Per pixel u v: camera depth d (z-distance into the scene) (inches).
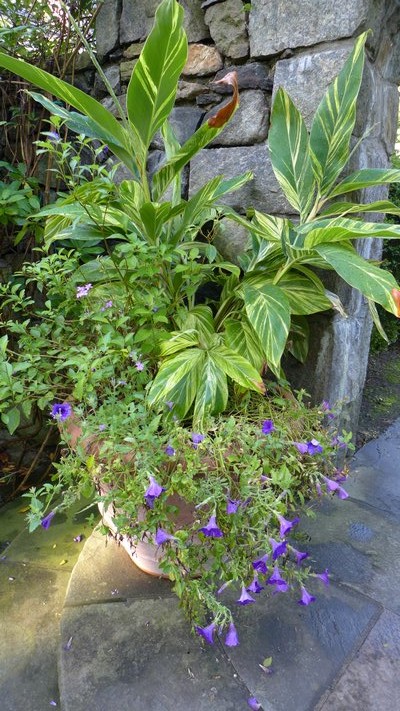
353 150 42.4
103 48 60.3
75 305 44.9
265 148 49.7
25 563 46.1
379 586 41.5
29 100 56.5
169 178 41.4
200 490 31.2
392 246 99.7
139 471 31.2
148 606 39.5
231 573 31.6
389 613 38.8
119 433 33.9
